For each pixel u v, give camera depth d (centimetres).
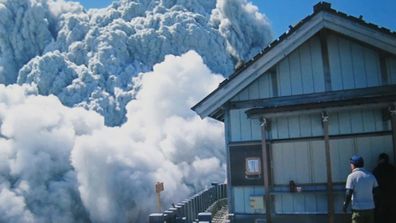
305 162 955
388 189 824
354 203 703
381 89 926
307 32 912
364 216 695
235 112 1006
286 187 959
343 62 952
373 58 938
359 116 929
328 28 905
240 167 996
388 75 927
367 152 920
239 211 991
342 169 930
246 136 997
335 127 941
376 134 914
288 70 981
